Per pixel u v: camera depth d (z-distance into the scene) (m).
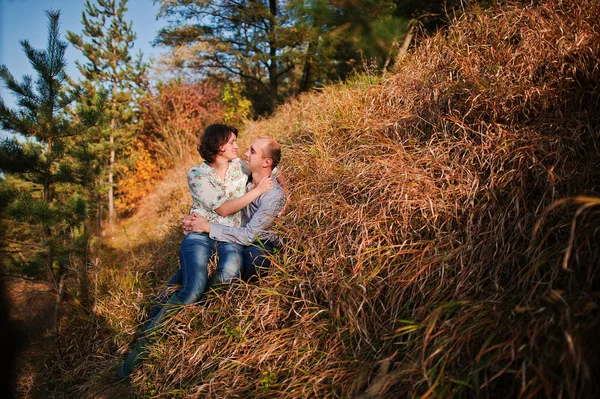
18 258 4.06
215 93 12.48
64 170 4.32
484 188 2.29
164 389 2.46
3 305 2.06
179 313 2.76
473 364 1.64
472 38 3.31
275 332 2.36
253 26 12.53
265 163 2.97
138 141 10.82
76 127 4.30
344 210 2.62
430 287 2.09
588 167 2.00
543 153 2.23
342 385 1.93
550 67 2.62
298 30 9.98
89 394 2.85
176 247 4.21
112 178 9.46
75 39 9.48
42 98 4.09
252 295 2.60
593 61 2.42
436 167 2.62
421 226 2.37
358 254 2.32
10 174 4.07
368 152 3.06
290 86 14.08
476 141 2.66
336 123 3.74
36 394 3.10
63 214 4.03
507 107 2.61
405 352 1.92
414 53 3.99
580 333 1.44
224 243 2.86
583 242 1.64
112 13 9.54
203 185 2.91
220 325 2.62
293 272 2.63
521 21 3.09
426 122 2.98
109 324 3.44
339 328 2.14
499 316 1.72
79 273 4.16
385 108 3.56
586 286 1.59
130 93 10.05
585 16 2.70
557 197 1.99
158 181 9.93
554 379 1.45
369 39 5.27
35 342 3.45
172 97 11.49
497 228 2.09
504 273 1.96
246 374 2.28
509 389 1.59
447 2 5.62
